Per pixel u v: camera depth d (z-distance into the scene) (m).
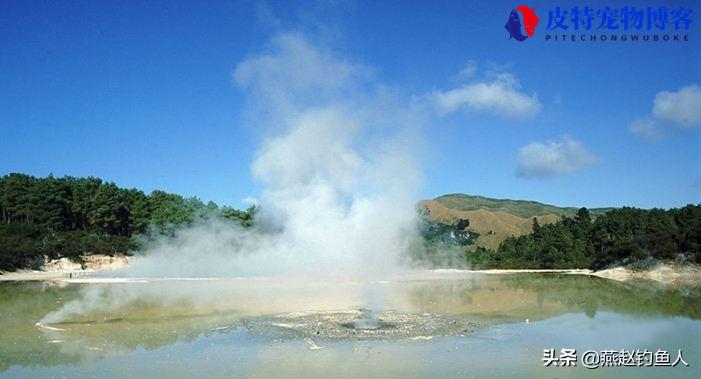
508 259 111.62
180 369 21.05
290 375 20.16
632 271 78.81
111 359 22.73
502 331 28.95
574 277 78.88
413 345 25.30
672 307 39.56
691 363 22.09
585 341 26.41
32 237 93.62
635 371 20.84
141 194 121.31
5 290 54.78
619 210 115.88
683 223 82.94
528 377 19.97
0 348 24.92
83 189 117.62
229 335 27.80
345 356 23.12
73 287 58.06
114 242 99.00
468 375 20.17
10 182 111.75
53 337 27.59
